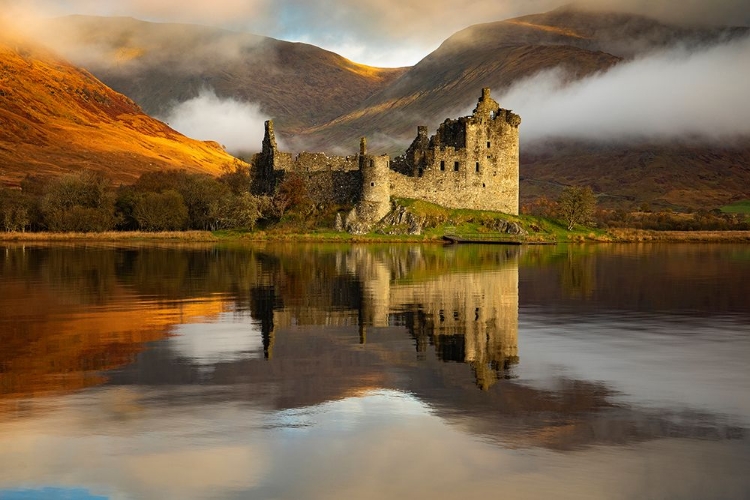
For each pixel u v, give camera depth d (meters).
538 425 27.38
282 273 77.50
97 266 85.25
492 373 34.53
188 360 36.78
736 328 46.69
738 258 108.69
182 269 81.81
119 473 23.34
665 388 32.12
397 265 88.06
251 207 148.00
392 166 162.50
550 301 58.28
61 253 107.00
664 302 58.41
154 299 57.75
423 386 32.28
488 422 27.66
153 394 30.89
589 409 29.20
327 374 34.16
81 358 37.22
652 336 43.72
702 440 25.92
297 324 46.84
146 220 159.38
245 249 117.06
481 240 139.25
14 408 29.00
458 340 42.06
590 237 156.00
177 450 25.05
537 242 145.50
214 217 162.75
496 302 57.28
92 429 26.75
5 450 24.95
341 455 24.70
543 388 32.06
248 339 42.00
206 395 30.78
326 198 150.25
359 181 146.62
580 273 81.06
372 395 30.91
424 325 46.72
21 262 90.38
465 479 22.97
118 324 46.72
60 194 166.25
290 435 26.33
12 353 38.22
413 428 27.03
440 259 98.62
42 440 25.75
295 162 157.38
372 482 22.80
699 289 67.00
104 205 164.50
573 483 22.73
